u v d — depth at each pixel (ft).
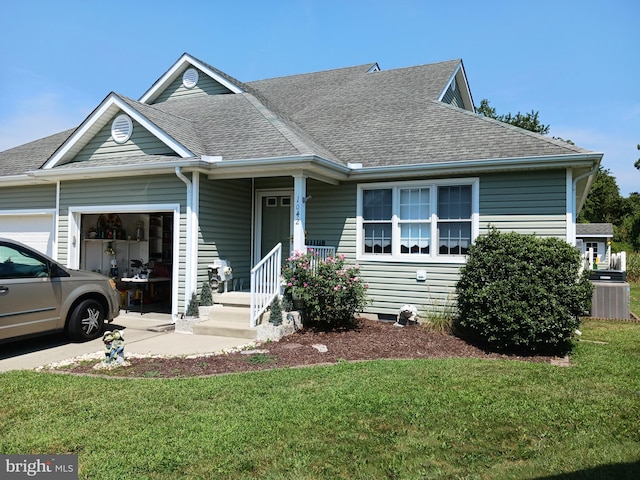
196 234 28.73
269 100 46.42
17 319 21.03
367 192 31.68
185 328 27.25
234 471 10.39
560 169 26.32
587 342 26.35
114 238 35.73
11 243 21.45
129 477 10.11
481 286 23.86
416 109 36.78
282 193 34.45
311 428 12.69
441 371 18.70
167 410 14.03
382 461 10.93
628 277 80.02
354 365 19.72
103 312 25.55
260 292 27.12
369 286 31.12
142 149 30.53
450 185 29.12
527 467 10.76
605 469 10.67
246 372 18.61
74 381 17.12
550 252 23.06
